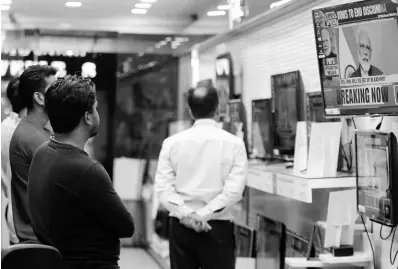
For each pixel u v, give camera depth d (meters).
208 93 3.94
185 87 7.81
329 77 3.42
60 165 2.48
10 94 3.74
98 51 6.86
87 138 2.61
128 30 6.18
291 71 4.55
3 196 3.53
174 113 10.85
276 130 4.79
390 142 3.15
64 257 2.48
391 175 3.15
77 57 6.93
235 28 5.58
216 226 3.88
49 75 3.26
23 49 6.32
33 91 3.22
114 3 5.29
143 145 8.89
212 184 3.89
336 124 3.71
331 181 3.65
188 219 3.83
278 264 4.58
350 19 3.22
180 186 3.94
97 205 2.45
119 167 8.41
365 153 3.40
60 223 2.47
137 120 10.84
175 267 3.94
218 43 6.48
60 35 6.39
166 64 7.96
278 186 4.13
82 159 2.49
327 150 3.70
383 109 3.11
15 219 3.22
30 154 3.15
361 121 3.69
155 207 7.41
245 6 5.04
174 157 3.94
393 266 3.38
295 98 4.44
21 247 2.21
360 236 3.73
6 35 6.13
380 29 3.06
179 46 6.90
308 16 4.36
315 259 3.83
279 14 4.79
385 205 3.21
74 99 2.52
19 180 3.18
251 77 5.60
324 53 3.42
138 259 7.56
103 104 7.91
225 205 3.86
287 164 4.61
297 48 4.56
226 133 3.97
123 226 2.51
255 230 5.24
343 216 3.62
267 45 5.19
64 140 2.56
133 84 10.95
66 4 5.40
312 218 4.34
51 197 2.47
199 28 5.98
